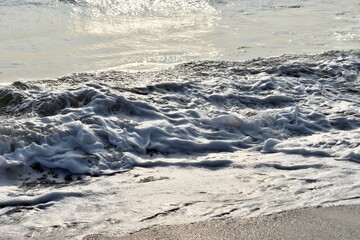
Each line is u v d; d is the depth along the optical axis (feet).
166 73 28.02
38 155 17.38
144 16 45.34
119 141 18.81
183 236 13.05
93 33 38.91
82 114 20.70
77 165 17.15
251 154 18.88
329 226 13.60
